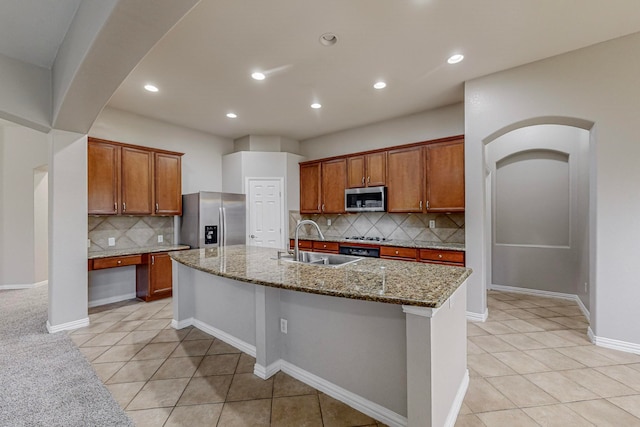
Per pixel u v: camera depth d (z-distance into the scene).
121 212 3.86
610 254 2.56
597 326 2.62
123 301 4.09
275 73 3.06
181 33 2.37
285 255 2.88
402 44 2.56
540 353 2.49
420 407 1.38
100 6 1.64
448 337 1.63
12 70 2.67
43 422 1.70
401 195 4.18
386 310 1.69
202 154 5.19
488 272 4.55
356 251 4.35
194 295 3.17
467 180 3.27
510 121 2.99
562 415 1.74
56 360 2.42
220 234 4.59
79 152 3.12
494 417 1.72
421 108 4.11
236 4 2.04
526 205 4.37
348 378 1.86
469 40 2.51
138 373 2.23
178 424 1.69
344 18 2.21
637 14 2.19
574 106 2.69
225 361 2.40
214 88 3.43
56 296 2.98
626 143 2.49
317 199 5.22
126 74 2.10
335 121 4.66
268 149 5.45
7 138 4.83
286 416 1.75
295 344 2.16
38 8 2.04
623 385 2.02
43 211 5.12
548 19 2.24
